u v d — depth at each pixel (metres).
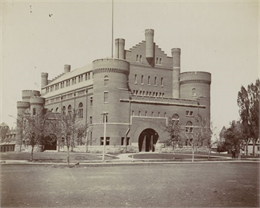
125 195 23.50
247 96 73.25
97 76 76.19
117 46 84.75
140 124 76.75
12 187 26.19
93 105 77.00
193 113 86.50
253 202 22.08
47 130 52.28
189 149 81.94
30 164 41.75
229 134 63.06
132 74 85.75
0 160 47.75
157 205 20.77
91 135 76.81
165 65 91.56
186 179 30.95
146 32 88.38
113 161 47.62
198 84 89.44
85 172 35.09
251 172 37.06
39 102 89.06
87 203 21.25
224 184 28.67
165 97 82.31
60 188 25.95
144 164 44.88
